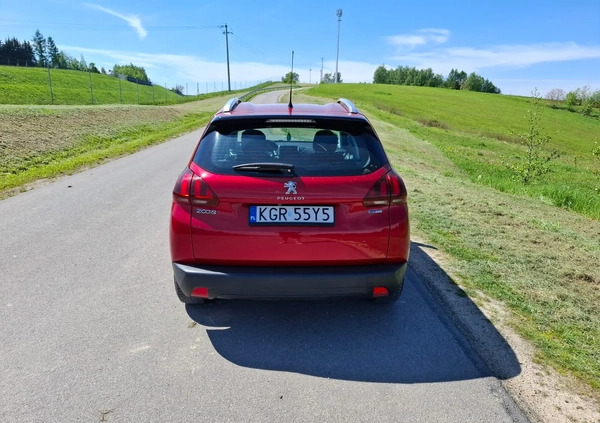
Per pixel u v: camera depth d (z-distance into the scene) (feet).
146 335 10.02
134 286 12.65
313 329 10.42
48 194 24.39
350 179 9.30
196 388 8.16
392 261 9.69
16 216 19.80
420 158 55.16
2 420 7.23
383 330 10.36
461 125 147.64
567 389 8.26
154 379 8.42
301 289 9.25
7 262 14.33
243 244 9.23
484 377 8.59
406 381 8.45
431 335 10.14
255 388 8.19
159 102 178.81
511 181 44.78
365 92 244.63
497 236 18.01
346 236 9.25
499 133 130.52
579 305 11.88
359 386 8.29
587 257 15.92
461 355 9.33
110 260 14.62
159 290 12.42
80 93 218.59
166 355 9.23
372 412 7.56
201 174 9.42
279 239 9.17
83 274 13.44
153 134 64.03
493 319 10.89
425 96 247.70
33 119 49.88
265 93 229.86
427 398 7.95
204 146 10.02
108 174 31.01
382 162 9.91
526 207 26.27
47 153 38.73
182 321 10.71
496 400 7.90
